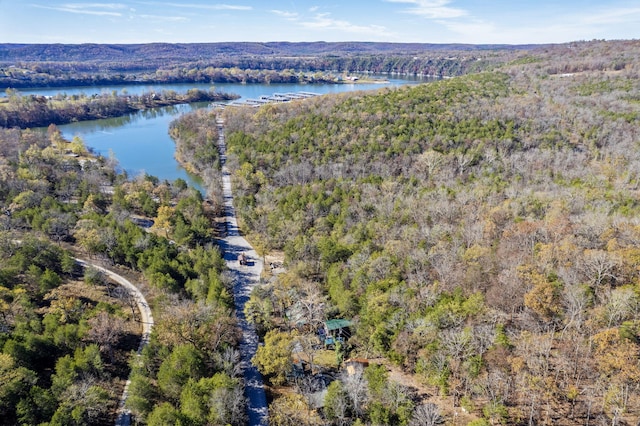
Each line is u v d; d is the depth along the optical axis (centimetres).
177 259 9369
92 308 7806
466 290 7044
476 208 10250
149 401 5841
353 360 6669
